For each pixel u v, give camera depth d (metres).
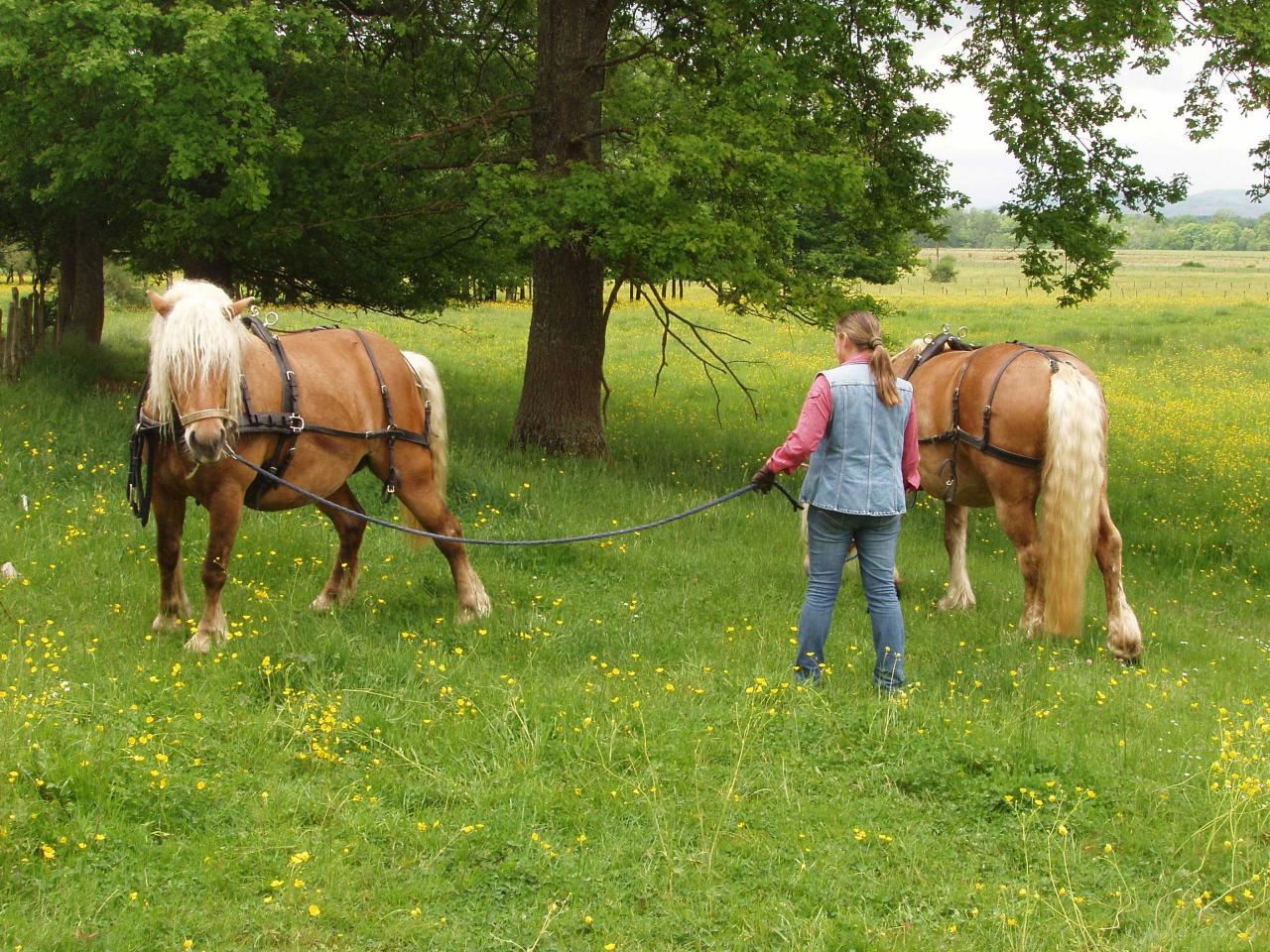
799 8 12.36
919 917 4.19
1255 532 12.66
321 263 16.44
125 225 17.45
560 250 13.42
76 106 11.50
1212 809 5.01
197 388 6.05
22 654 6.04
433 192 15.02
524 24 15.59
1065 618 7.35
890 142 14.66
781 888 4.36
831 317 12.64
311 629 6.91
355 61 15.19
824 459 6.22
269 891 4.16
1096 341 34.09
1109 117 13.98
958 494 8.39
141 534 8.73
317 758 5.15
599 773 5.21
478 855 4.45
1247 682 7.57
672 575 9.05
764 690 6.18
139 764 4.82
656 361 27.97
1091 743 5.79
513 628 7.38
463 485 10.98
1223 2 11.64
